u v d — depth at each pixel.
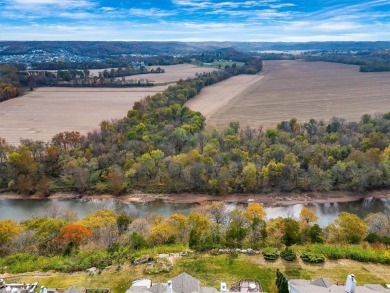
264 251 72.94
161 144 150.75
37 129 185.62
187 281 58.47
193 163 133.25
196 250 75.06
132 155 143.12
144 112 193.50
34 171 136.12
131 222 93.12
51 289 58.72
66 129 185.38
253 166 129.00
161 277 65.94
